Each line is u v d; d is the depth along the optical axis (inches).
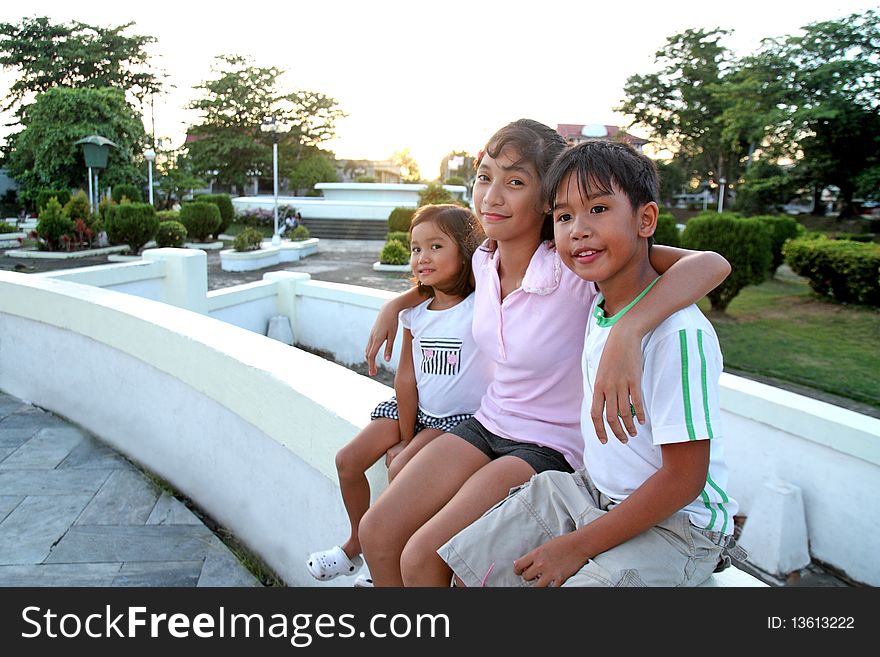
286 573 102.7
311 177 1435.8
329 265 602.9
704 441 47.8
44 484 132.9
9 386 184.2
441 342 73.0
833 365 286.8
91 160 780.0
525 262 65.6
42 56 1328.7
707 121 1312.7
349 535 85.1
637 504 49.1
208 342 115.8
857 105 824.3
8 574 102.5
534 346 62.8
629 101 1414.9
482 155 66.1
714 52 1325.0
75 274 254.8
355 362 304.5
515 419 64.8
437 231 71.5
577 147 53.2
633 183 51.3
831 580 128.3
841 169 886.4
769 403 140.5
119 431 148.6
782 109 876.0
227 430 114.7
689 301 50.8
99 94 1165.1
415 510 61.8
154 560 107.8
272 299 324.5
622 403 47.7
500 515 55.4
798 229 521.3
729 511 52.9
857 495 125.2
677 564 49.9
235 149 1425.9
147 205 568.1
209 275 526.3
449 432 66.8
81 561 106.8
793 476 137.2
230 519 117.3
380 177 2228.1
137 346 135.7
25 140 1156.5
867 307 392.8
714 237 371.6
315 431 88.3
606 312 56.9
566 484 56.7
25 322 174.6
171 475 133.7
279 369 101.0
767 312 391.9
